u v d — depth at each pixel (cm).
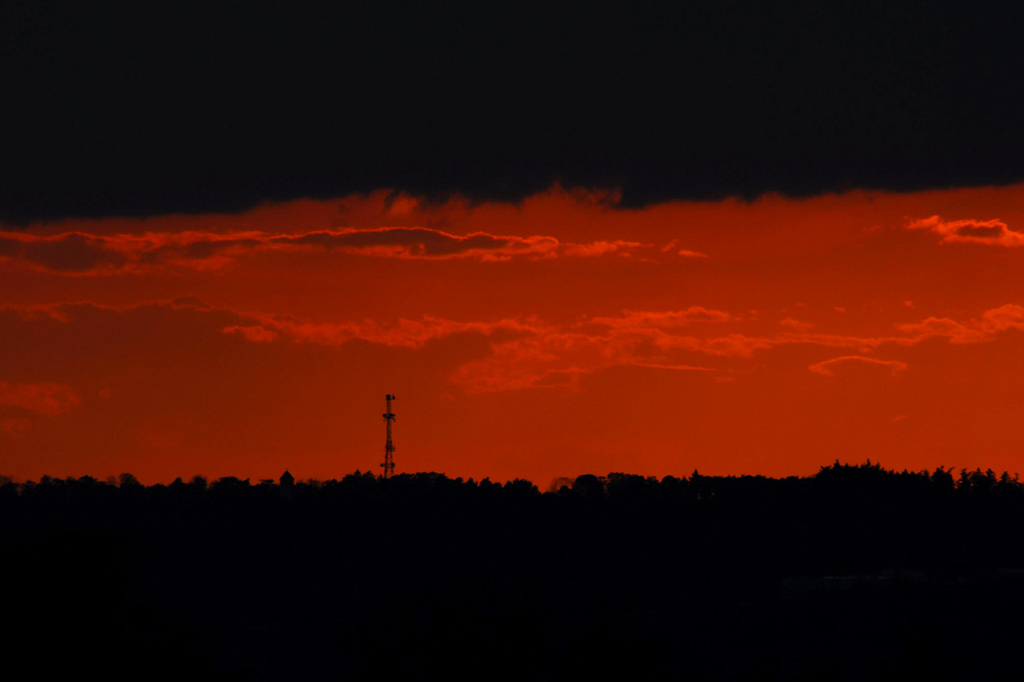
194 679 8925
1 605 8556
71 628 8594
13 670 8412
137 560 9075
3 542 9262
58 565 8738
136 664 8706
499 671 10250
